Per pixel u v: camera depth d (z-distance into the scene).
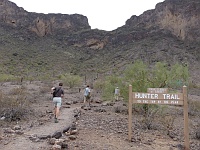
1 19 122.69
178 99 7.79
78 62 98.38
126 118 12.27
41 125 9.48
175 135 9.61
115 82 19.39
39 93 25.16
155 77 13.84
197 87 41.31
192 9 106.38
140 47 92.44
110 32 126.12
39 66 84.38
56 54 104.06
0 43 96.00
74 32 136.88
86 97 19.39
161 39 97.56
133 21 132.12
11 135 7.75
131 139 8.11
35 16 135.62
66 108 15.17
